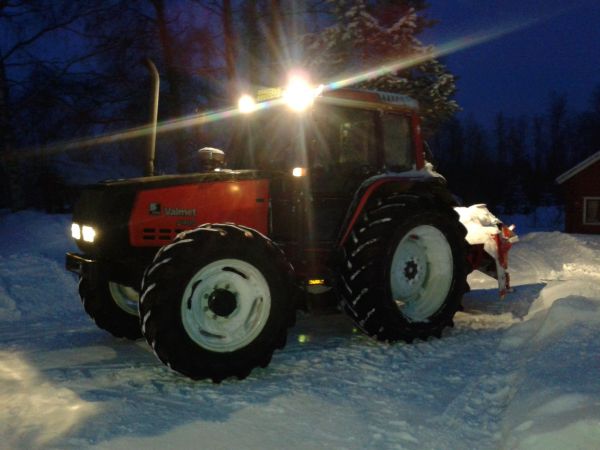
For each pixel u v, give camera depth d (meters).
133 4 15.95
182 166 16.11
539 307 6.25
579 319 4.79
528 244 14.14
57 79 16.38
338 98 5.18
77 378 4.33
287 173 5.06
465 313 6.37
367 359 4.72
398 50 12.21
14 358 4.92
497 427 3.37
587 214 22.39
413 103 5.75
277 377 4.30
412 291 5.52
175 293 4.05
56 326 6.20
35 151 17.61
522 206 40.75
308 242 5.05
